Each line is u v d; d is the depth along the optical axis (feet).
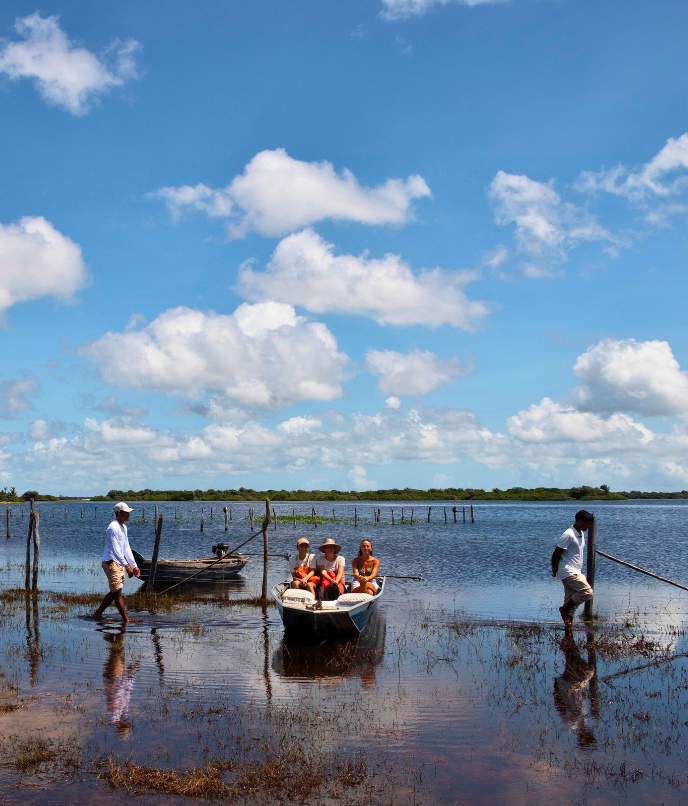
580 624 44.88
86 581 68.54
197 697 28.48
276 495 544.62
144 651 36.40
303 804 19.24
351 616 38.70
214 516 253.03
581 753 23.17
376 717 26.40
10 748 22.63
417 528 172.24
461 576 72.49
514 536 140.26
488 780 20.99
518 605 53.16
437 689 30.22
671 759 22.74
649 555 97.14
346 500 546.67
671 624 45.21
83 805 18.84
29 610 48.62
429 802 19.53
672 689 30.55
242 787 20.11
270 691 29.63
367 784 20.56
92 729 24.52
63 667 32.81
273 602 53.62
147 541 127.65
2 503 444.96
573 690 30.30
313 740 23.90
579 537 42.22
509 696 29.30
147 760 21.86
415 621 46.26
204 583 67.87
